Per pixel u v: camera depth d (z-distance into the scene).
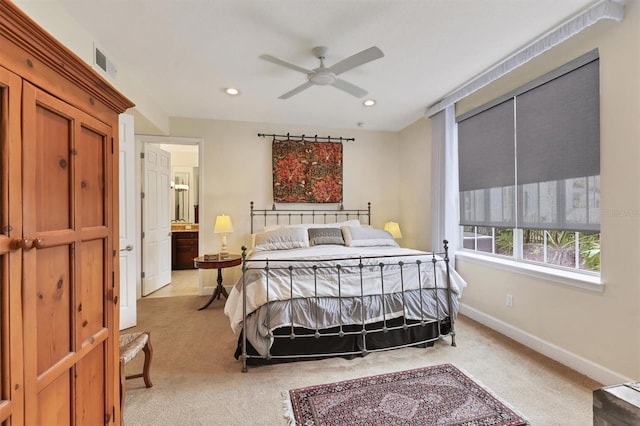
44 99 0.79
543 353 2.46
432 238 3.83
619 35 1.93
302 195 4.57
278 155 4.49
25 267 0.74
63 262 0.88
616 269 1.96
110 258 1.13
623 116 1.92
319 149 4.64
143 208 4.37
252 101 3.64
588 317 2.13
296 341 2.36
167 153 5.06
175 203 6.98
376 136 4.91
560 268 2.50
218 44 2.40
